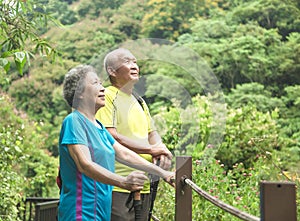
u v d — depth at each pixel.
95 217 2.21
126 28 14.29
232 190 4.66
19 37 4.29
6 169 5.46
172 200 4.01
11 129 5.75
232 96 12.39
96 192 2.22
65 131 2.20
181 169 2.66
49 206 6.09
